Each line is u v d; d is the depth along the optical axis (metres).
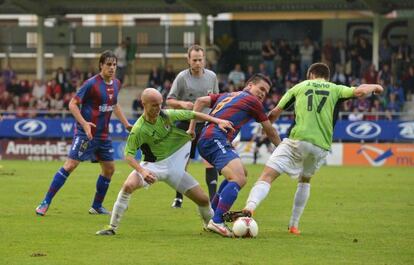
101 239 18.89
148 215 23.75
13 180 36.00
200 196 19.52
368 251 17.55
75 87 60.44
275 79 58.47
